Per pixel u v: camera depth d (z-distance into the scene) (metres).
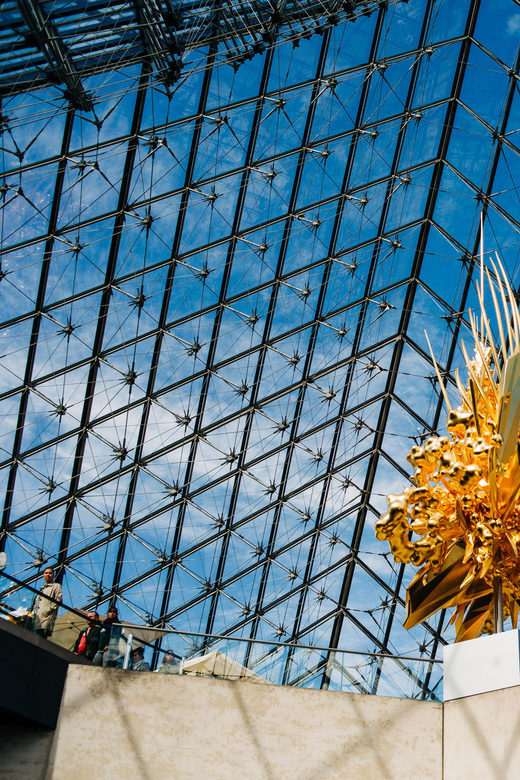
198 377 22.80
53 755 7.37
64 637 8.15
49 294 19.64
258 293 22.67
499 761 6.03
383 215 22.98
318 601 26.09
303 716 7.84
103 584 23.16
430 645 25.91
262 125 20.59
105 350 21.16
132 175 19.47
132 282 20.75
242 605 25.14
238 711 7.79
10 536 21.47
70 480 21.92
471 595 7.27
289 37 19.36
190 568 24.20
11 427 20.61
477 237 22.16
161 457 23.03
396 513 7.04
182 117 19.34
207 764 7.46
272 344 23.44
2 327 19.22
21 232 18.45
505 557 6.84
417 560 7.09
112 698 7.72
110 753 7.43
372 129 21.72
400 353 24.80
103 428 22.09
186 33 17.61
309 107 20.92
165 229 20.55
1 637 7.45
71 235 19.25
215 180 20.59
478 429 7.30
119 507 22.84
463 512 7.02
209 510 24.11
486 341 7.84
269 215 21.81
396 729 7.86
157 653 8.22
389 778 7.56
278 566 25.41
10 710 7.20
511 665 6.27
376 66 20.89
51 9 14.62
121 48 16.89
